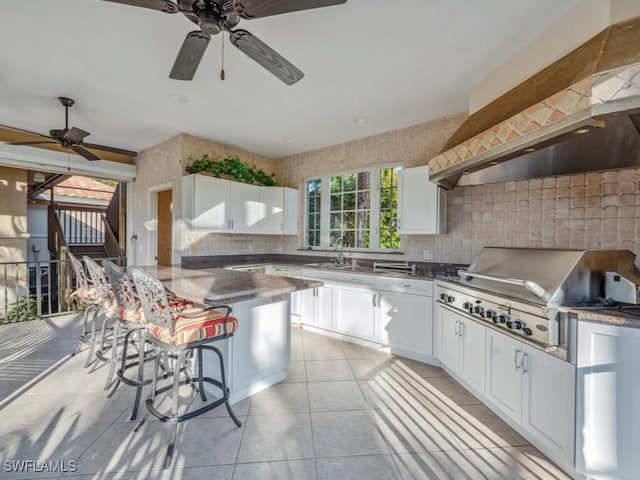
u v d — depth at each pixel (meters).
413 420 2.00
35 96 2.90
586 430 1.44
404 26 1.93
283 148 4.57
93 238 8.37
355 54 2.23
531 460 1.66
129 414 2.01
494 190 2.89
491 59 2.28
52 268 5.93
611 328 1.39
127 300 2.17
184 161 3.96
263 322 2.37
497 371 1.98
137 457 1.63
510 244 2.77
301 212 4.80
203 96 2.90
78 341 3.30
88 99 2.96
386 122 3.52
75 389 2.32
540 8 1.76
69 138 3.11
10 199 4.89
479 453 1.71
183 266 3.90
